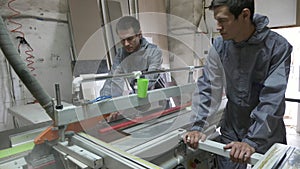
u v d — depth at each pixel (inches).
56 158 31.4
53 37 100.8
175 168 37.4
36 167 29.9
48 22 98.9
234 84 47.6
